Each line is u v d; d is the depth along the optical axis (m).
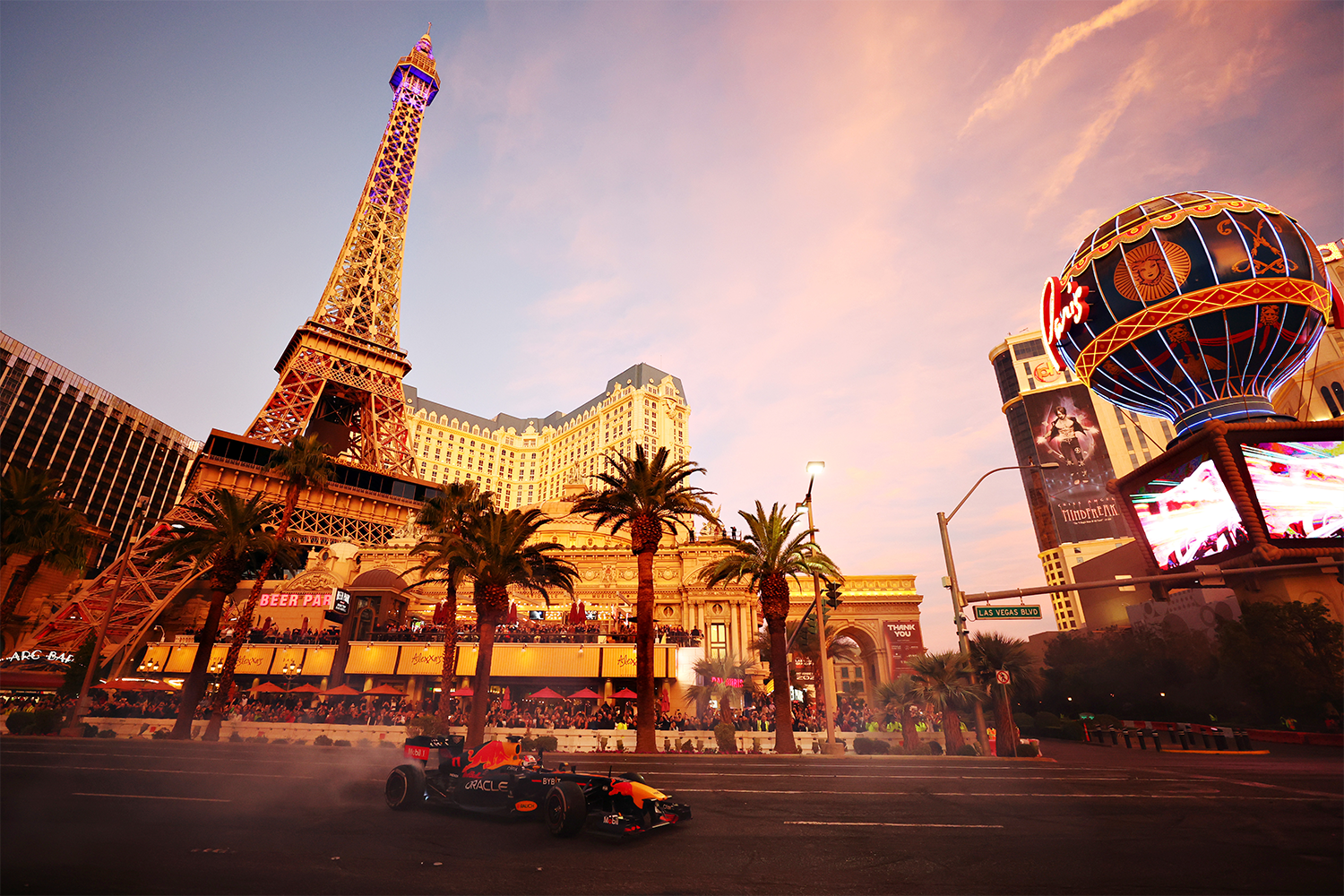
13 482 35.81
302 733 31.41
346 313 86.75
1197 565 49.62
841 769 20.84
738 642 56.25
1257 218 47.69
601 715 36.81
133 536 54.88
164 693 43.12
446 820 11.77
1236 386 48.97
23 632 49.84
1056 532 166.38
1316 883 7.86
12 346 102.69
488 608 29.91
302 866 8.51
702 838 10.61
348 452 79.25
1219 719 46.06
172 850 9.09
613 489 33.47
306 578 56.56
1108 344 52.38
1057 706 63.69
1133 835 10.64
